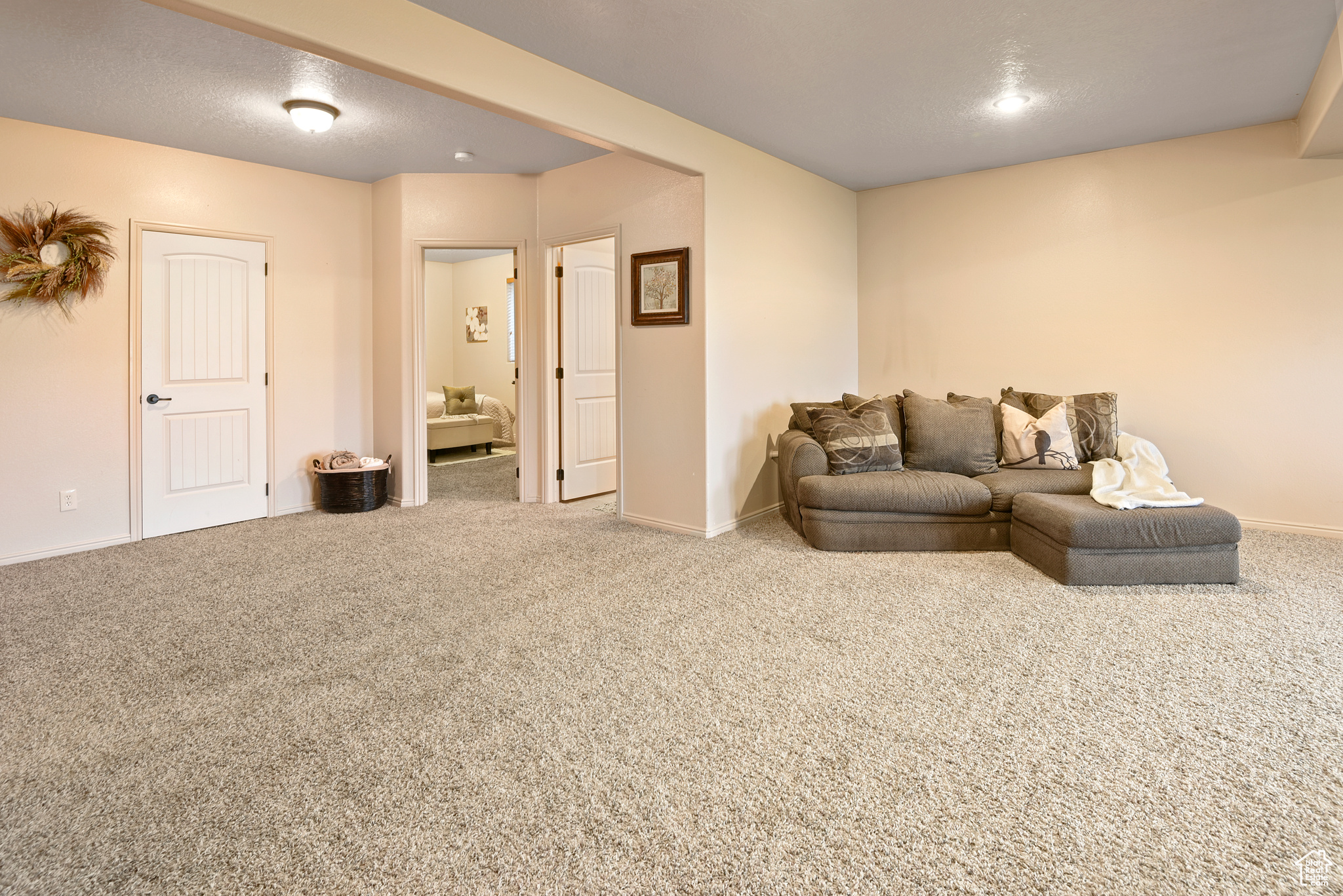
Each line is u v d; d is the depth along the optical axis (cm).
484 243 496
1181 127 400
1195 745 188
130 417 409
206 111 359
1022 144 430
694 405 412
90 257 385
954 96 351
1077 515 318
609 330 553
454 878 143
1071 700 213
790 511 428
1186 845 150
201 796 170
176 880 143
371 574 346
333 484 479
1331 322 386
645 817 161
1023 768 179
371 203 515
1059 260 464
